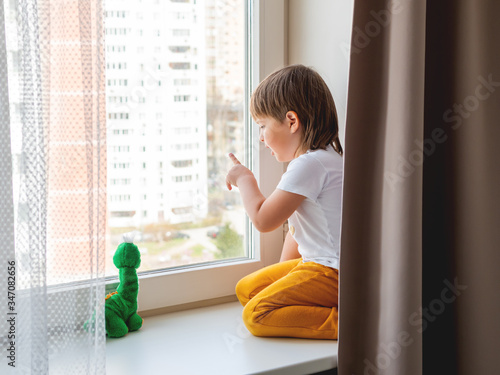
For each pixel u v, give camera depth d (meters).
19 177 0.84
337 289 1.13
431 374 1.19
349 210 1.04
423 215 1.16
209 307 1.31
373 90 1.03
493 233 1.06
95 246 0.88
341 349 1.05
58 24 0.85
